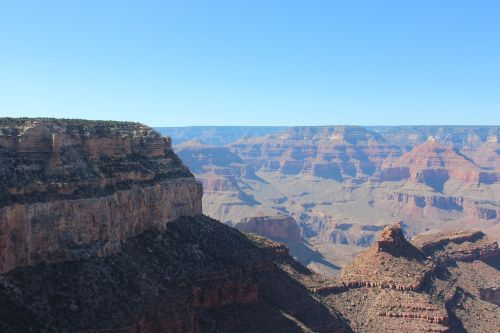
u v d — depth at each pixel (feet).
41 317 295.89
